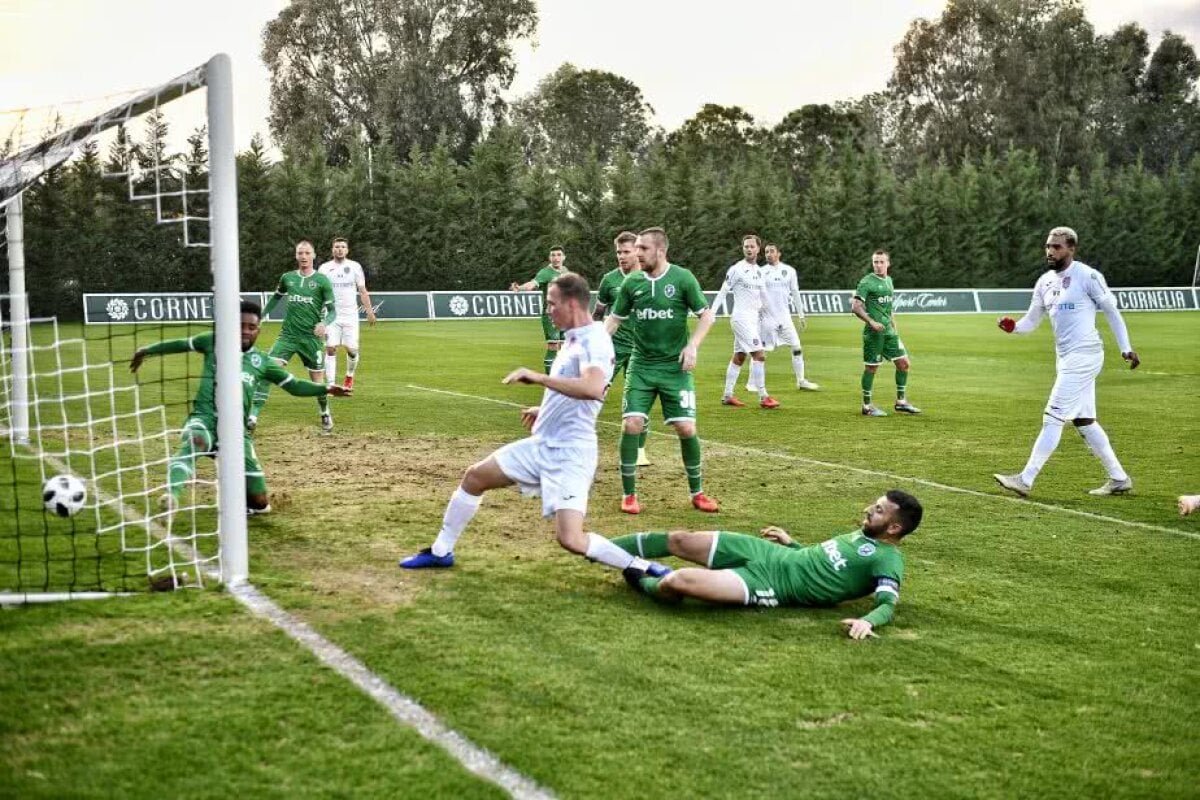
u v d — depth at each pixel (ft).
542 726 12.98
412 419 38.81
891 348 42.39
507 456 18.89
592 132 220.02
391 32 171.63
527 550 20.95
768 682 14.60
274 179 109.91
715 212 130.31
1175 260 154.51
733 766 12.15
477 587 18.39
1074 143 200.95
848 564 17.46
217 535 21.25
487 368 58.23
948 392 49.80
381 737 12.50
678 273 24.81
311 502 24.85
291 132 172.04
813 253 135.23
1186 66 235.20
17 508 21.42
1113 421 40.60
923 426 39.09
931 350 74.28
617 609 17.46
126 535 21.04
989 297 127.03
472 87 178.29
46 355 58.95
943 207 142.41
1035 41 202.69
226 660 14.64
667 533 18.79
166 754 11.95
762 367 44.37
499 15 173.47
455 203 118.93
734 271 44.19
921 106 216.13
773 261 50.37
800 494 27.12
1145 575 20.39
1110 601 18.76
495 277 121.19
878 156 142.92
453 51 172.55
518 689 14.02
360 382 51.01
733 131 226.38
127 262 100.01
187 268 101.71
